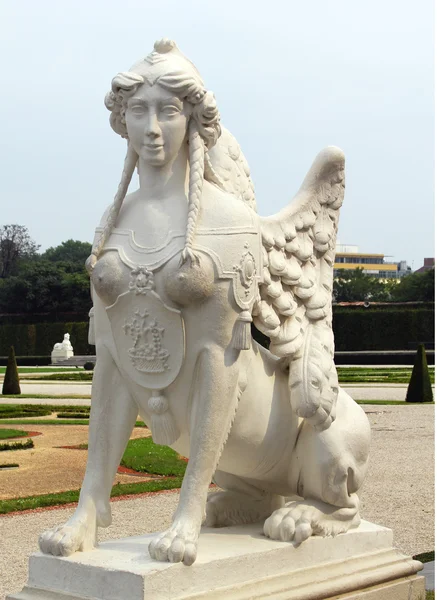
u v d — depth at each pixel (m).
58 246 90.56
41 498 8.60
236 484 4.37
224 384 3.62
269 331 4.02
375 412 18.11
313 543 4.00
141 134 3.62
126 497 8.81
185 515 3.57
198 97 3.62
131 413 3.85
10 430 14.85
